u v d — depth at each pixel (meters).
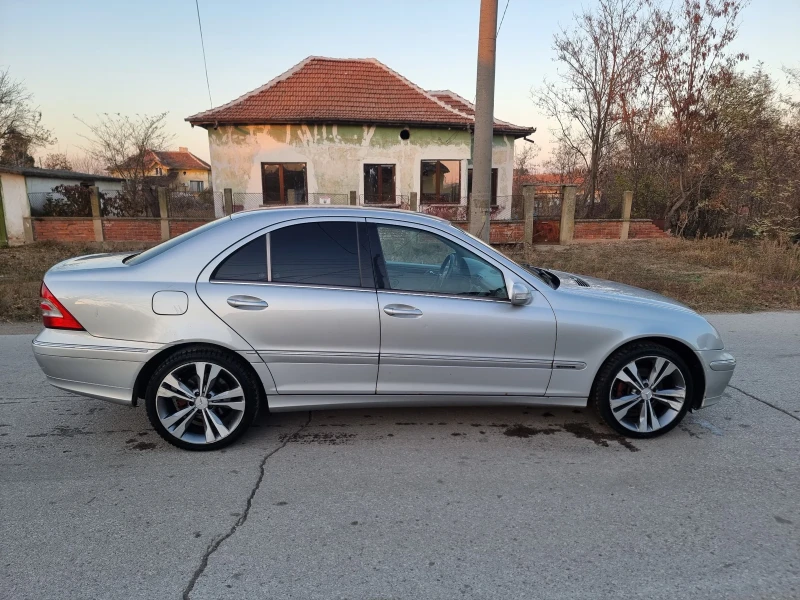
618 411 3.74
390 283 3.58
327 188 19.91
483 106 7.47
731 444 3.72
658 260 12.73
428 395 3.64
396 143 19.98
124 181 23.36
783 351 5.98
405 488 3.13
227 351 3.47
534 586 2.33
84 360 3.39
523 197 16.81
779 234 13.10
